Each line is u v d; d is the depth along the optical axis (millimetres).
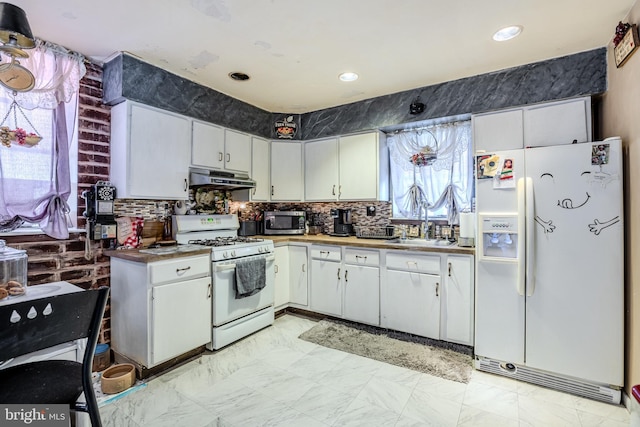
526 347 2137
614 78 2100
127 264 2283
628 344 1885
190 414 1824
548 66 2398
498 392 2041
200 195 3238
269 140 3682
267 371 2299
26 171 2080
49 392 1138
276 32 2049
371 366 2363
